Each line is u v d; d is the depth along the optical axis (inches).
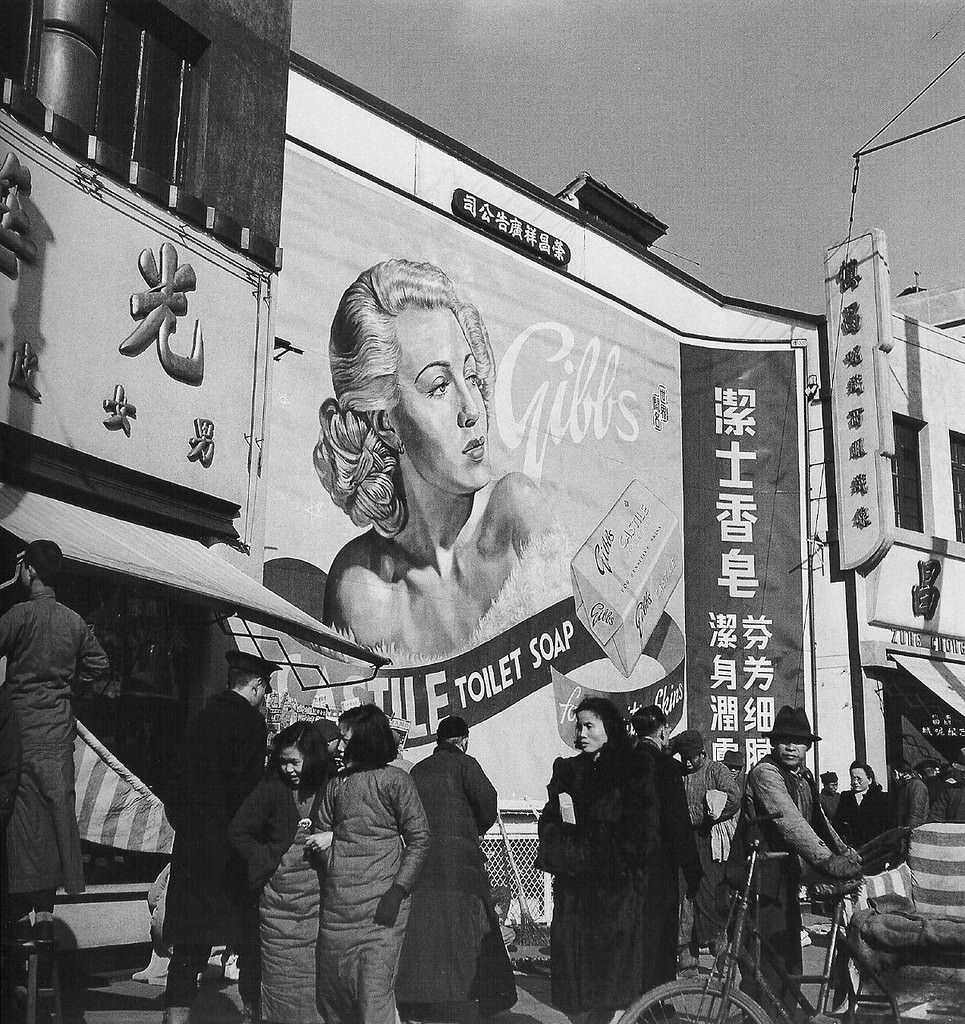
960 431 735.1
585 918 233.3
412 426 489.1
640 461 612.1
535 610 534.9
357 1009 200.2
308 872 210.8
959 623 704.4
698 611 633.6
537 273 567.2
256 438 402.0
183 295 373.1
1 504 289.1
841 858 223.3
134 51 383.6
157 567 295.7
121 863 332.5
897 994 216.4
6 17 341.1
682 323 660.1
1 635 212.7
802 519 664.4
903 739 665.6
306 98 467.5
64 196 332.5
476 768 269.3
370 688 451.2
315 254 459.5
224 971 302.7
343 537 451.8
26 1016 200.7
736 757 392.2
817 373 682.8
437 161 520.4
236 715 241.9
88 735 286.2
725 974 188.9
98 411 336.8
